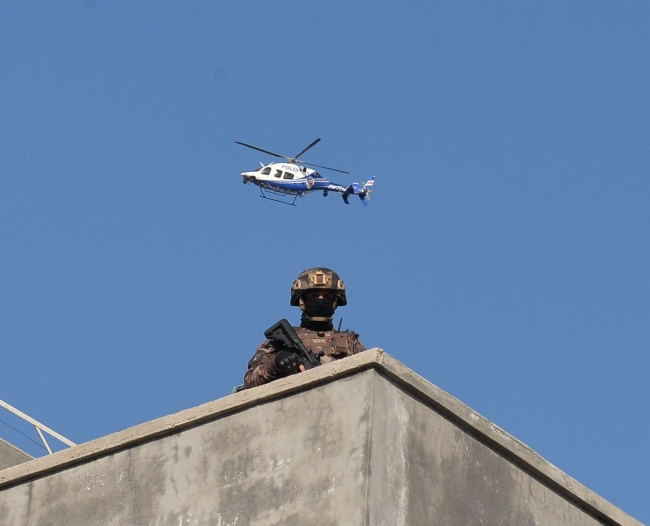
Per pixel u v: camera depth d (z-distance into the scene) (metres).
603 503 36.88
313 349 39.06
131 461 34.59
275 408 32.69
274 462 32.00
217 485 32.72
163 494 33.56
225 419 33.47
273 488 31.67
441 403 32.78
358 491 30.27
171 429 34.12
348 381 31.81
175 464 33.75
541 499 35.22
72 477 35.38
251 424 32.91
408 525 30.86
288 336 37.59
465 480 32.97
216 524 32.19
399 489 31.02
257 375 37.41
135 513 33.78
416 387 32.22
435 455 32.41
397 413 31.78
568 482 36.00
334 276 40.97
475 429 33.66
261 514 31.55
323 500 30.69
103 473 34.91
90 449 35.19
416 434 32.09
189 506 32.94
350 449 30.92
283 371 36.53
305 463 31.47
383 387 31.67
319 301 40.69
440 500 31.98
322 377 32.06
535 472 35.22
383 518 30.30
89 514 34.50
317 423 31.77
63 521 34.81
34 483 35.91
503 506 33.81
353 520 29.98
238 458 32.69
